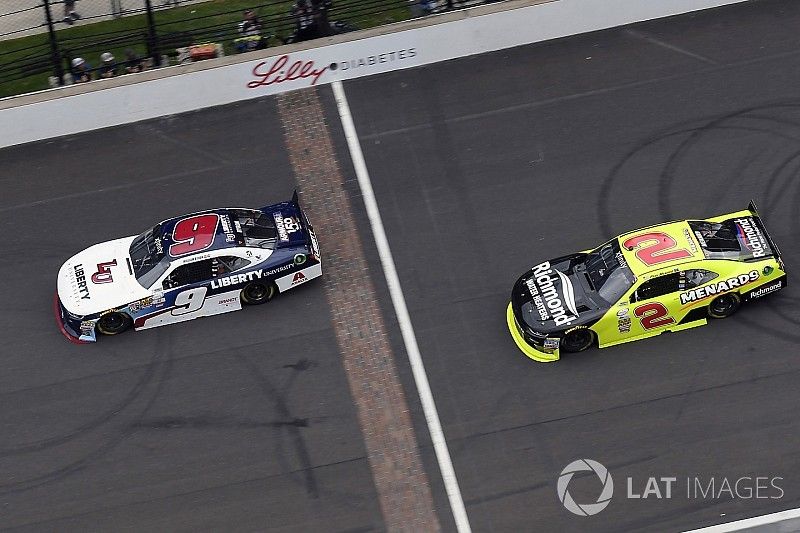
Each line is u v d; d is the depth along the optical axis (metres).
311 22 87.19
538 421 63.25
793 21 85.00
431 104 83.44
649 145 77.94
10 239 77.44
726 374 64.00
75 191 80.50
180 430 65.12
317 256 71.00
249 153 81.75
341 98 84.69
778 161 75.25
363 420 64.56
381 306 70.25
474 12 84.81
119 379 67.81
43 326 71.06
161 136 83.81
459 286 70.81
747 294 65.31
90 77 87.62
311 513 60.91
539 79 84.00
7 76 90.31
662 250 65.25
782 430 61.28
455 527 59.56
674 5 86.69
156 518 61.34
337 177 79.19
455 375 66.00
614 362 65.31
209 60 84.00
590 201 74.88
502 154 79.06
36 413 66.56
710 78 81.88
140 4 95.69
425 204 76.38
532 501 60.06
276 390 66.44
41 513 62.09
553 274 67.19
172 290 69.06
